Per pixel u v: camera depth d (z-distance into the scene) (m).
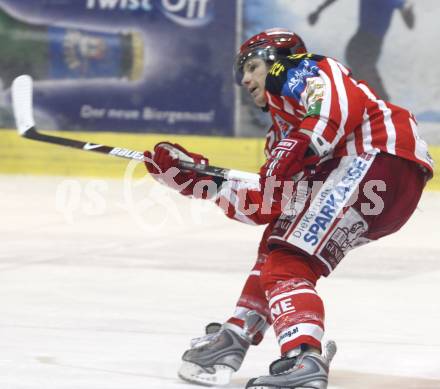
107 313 13.05
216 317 12.82
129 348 11.01
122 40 30.89
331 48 29.48
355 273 16.30
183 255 18.06
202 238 20.17
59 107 31.47
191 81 30.56
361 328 12.21
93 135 31.28
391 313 13.16
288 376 8.64
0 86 31.53
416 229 21.58
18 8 31.42
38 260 17.52
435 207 25.25
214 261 17.42
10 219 22.91
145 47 30.80
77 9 31.11
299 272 8.84
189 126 30.70
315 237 8.78
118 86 31.06
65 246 19.11
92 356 10.61
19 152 31.47
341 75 8.76
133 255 18.05
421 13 28.84
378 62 29.22
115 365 10.22
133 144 30.98
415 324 12.45
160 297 14.20
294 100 8.86
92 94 31.22
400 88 29.17
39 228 21.53
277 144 9.35
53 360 10.41
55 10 31.22
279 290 8.81
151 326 12.23
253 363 10.44
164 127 30.89
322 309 8.80
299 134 8.53
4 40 31.58
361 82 9.24
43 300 13.97
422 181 9.21
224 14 30.20
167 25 30.58
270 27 29.91
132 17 30.80
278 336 8.80
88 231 21.12
